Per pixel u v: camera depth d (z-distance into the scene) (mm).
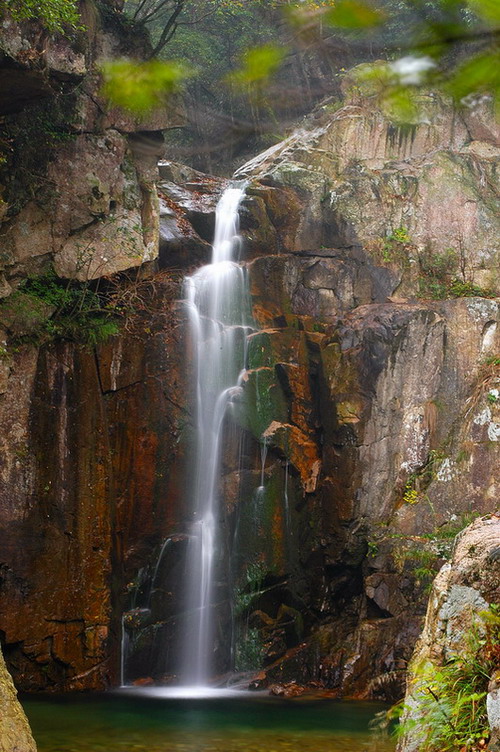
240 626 13086
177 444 13188
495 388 14117
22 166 12219
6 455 11680
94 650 11953
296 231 15953
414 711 4305
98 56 12922
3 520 11555
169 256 14578
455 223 16312
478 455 13859
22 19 10250
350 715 10320
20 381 11891
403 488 13875
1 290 11805
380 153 17219
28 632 11523
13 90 10891
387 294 15586
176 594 12766
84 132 12844
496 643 4047
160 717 9883
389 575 12859
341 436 13766
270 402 14141
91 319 12742
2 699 5441
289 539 13758
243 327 14203
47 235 12422
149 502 12875
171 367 13289
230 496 13469
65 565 11938
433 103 17375
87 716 9844
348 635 12922
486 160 16891
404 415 14078
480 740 3750
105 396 12703
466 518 13586
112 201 13195
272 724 9602
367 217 16016
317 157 16922
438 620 4465
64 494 12062
